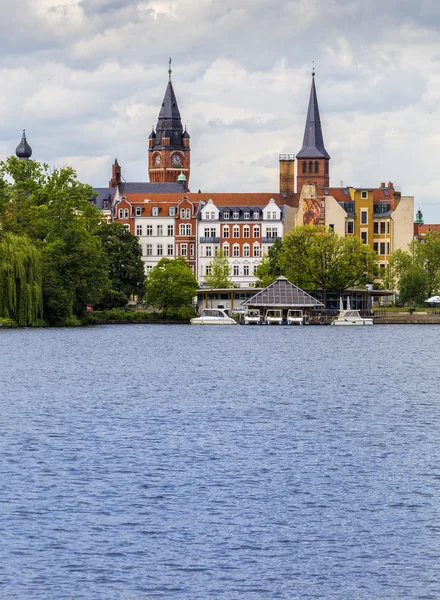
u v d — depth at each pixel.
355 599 48.78
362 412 96.81
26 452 75.44
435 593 49.38
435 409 99.12
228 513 60.19
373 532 57.09
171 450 76.50
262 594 49.28
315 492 64.50
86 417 92.62
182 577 51.03
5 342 191.88
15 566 52.12
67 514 59.69
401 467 71.31
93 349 179.62
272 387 118.62
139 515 59.66
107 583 50.31
